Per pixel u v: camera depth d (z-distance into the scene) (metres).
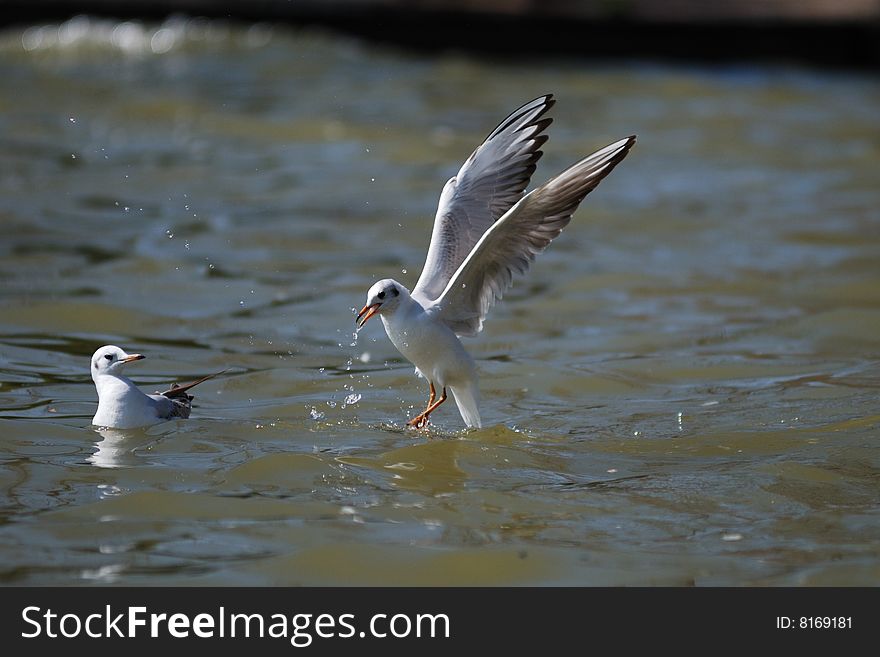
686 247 19.78
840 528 9.20
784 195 23.67
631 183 24.48
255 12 38.22
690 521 9.33
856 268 18.44
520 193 11.08
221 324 14.97
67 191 21.75
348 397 12.52
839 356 14.21
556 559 8.64
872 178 25.30
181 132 27.34
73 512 9.23
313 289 16.64
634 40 39.09
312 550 8.71
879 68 39.69
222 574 8.38
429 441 11.06
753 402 12.49
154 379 12.92
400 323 10.52
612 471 10.43
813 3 43.84
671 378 13.44
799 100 34.19
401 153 26.06
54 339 14.11
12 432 11.00
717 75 37.50
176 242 18.75
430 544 8.84
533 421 11.89
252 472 10.12
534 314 15.99
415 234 19.91
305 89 32.53
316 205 21.64
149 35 37.00
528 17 38.78
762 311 16.20
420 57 37.97
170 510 9.32
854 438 11.25
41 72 33.00
